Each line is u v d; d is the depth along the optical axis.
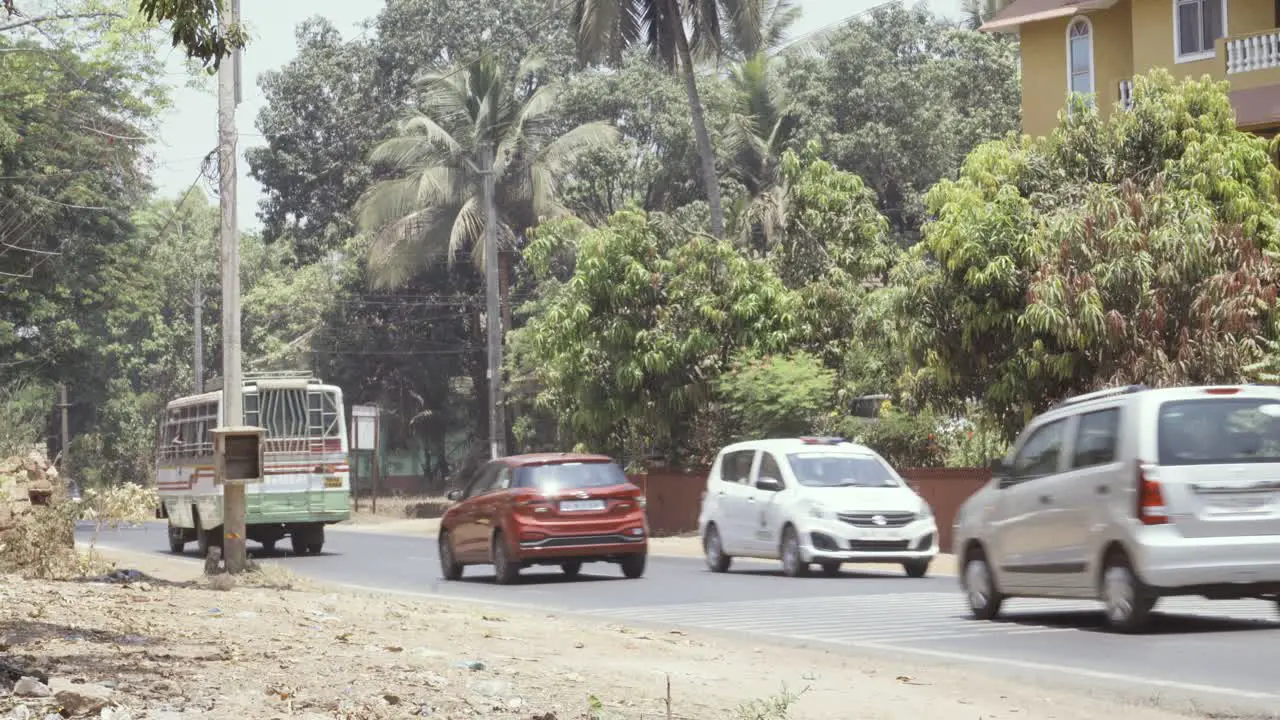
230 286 22.53
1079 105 27.72
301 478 31.30
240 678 9.52
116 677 9.18
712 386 33.66
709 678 11.19
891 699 10.18
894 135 54.06
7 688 8.50
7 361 52.78
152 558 30.36
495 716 8.55
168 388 82.44
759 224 55.06
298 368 65.19
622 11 40.28
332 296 64.94
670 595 19.48
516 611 17.47
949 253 25.70
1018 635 13.89
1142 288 23.30
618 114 60.31
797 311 34.19
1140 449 13.21
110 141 43.62
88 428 78.62
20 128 44.69
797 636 14.41
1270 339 22.97
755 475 23.52
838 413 31.52
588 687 10.20
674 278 34.72
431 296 64.50
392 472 71.00
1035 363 24.44
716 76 56.84
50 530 21.14
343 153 64.94
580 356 34.97
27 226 45.91
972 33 59.00
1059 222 24.47
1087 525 13.77
